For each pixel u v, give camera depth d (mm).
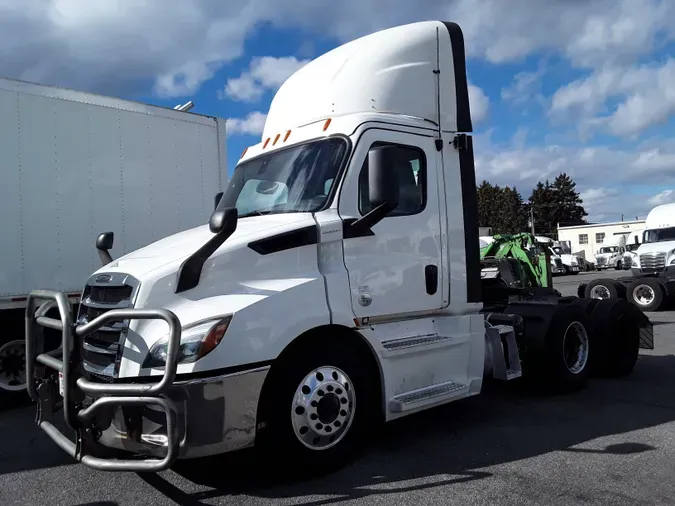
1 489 4109
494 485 3939
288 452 3936
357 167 4547
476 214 5328
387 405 4457
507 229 71625
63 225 6789
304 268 4227
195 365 3529
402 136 4867
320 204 4457
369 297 4430
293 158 4887
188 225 8141
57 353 4320
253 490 3949
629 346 7336
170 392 3496
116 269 4109
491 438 4984
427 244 4918
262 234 4125
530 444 4805
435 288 4938
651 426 5227
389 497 3773
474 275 5262
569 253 47094
